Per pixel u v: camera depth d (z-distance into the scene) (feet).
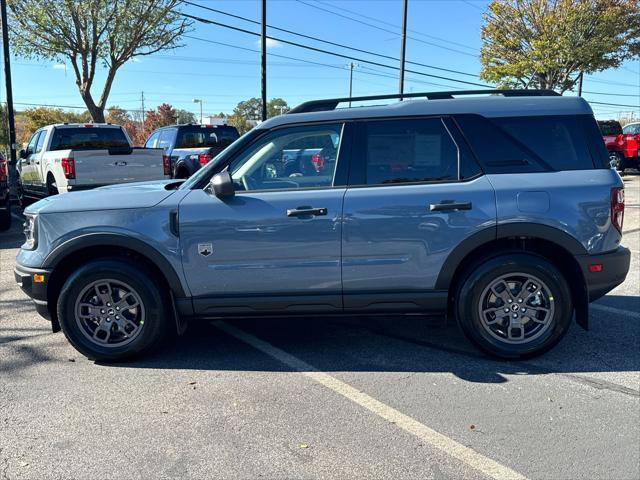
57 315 14.58
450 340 15.94
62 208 14.03
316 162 14.11
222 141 47.50
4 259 27.40
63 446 10.49
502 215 13.39
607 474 9.41
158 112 214.69
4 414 11.76
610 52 82.02
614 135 73.56
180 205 13.79
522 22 83.82
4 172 33.88
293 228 13.62
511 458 9.92
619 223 13.75
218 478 9.45
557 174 13.64
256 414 11.66
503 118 13.89
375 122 14.06
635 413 11.49
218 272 13.85
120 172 34.91
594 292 13.83
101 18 57.98
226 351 15.31
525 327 14.12
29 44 58.03
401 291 13.89
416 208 13.51
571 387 12.74
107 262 14.03
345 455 10.07
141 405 12.12
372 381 13.23
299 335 16.56
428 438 10.62
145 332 14.23
